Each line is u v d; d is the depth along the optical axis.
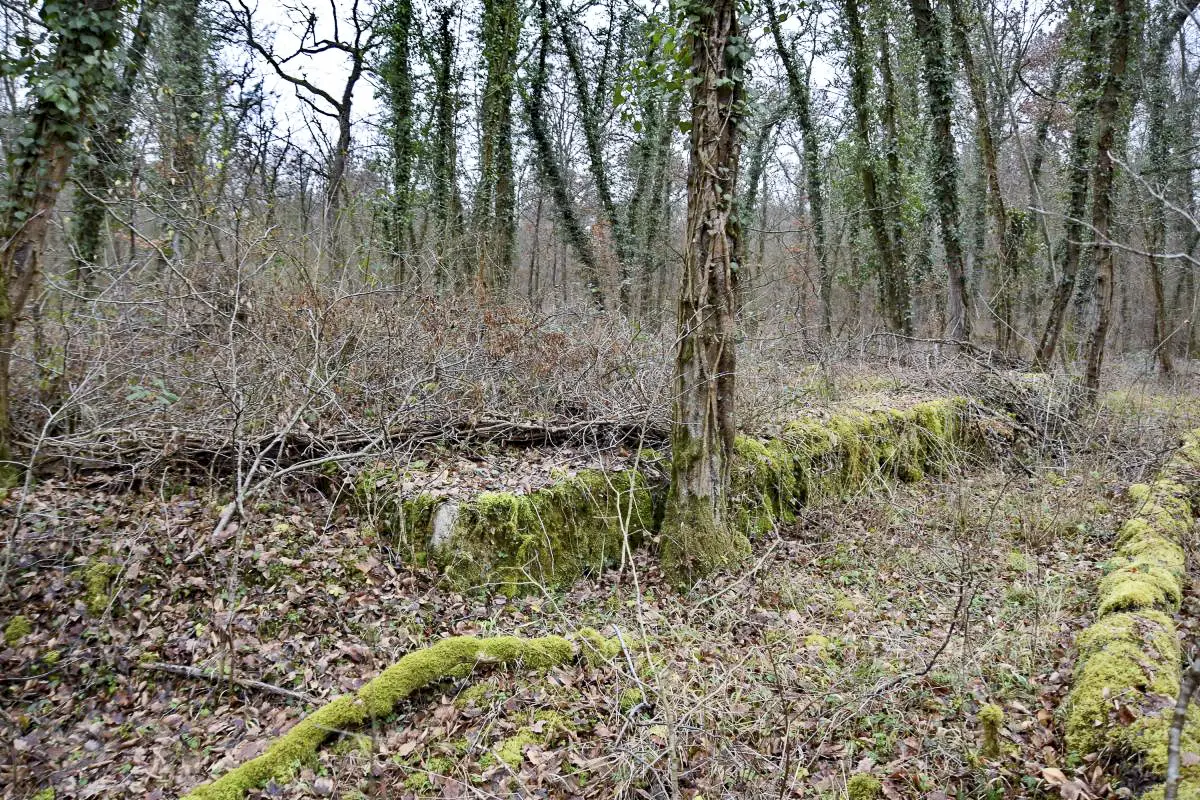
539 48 15.30
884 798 3.05
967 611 4.10
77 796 3.24
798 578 5.54
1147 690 3.15
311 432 5.73
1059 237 17.89
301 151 12.01
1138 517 5.93
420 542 5.14
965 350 12.33
